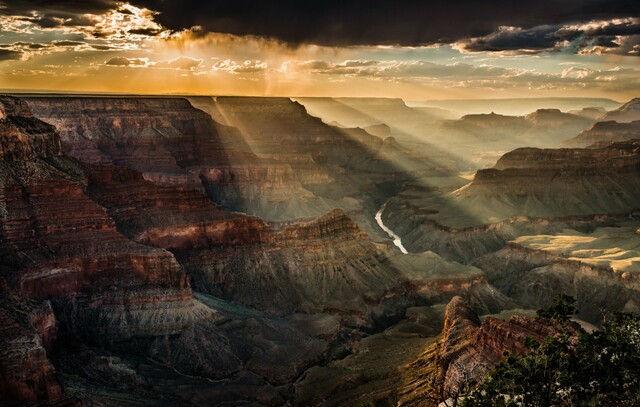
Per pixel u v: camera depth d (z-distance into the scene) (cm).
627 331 5766
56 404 7562
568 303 6594
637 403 5184
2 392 7369
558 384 5631
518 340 7769
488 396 5803
